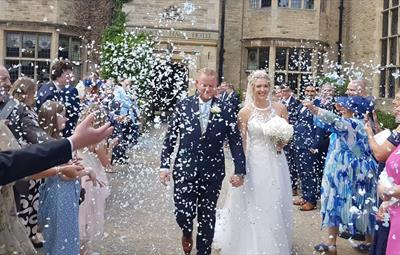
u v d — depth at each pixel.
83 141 1.86
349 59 16.92
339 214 4.71
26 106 4.24
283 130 4.35
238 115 4.54
